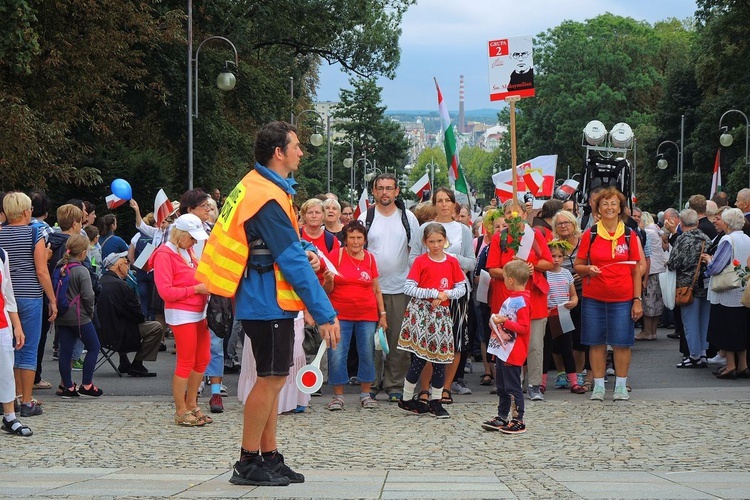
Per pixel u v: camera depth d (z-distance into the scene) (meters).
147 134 31.75
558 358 12.07
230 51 35.12
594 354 11.00
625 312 10.80
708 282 13.50
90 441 8.63
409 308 10.20
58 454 7.97
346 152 98.50
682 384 12.31
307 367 5.98
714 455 7.82
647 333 17.45
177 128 32.62
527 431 9.11
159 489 5.73
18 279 9.90
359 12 40.16
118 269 13.02
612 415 9.98
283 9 38.16
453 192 11.44
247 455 6.01
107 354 14.05
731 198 50.12
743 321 12.53
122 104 28.86
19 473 6.69
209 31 34.69
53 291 10.53
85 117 26.52
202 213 10.59
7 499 5.33
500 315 9.04
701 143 57.12
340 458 7.75
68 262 11.30
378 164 100.25
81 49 25.02
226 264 5.83
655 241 16.94
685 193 66.75
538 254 10.79
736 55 45.34
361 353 10.59
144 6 27.72
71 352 11.38
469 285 11.56
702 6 45.66
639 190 78.44
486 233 12.45
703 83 52.50
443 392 10.95
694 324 13.67
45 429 9.28
